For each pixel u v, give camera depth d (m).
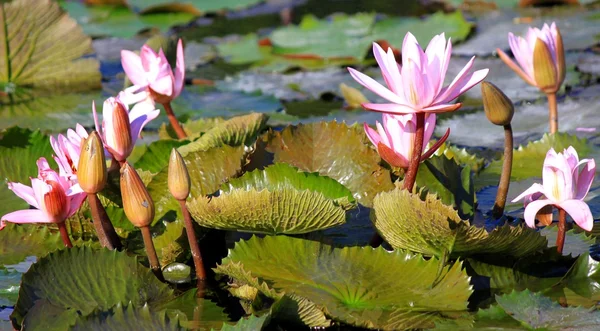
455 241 2.21
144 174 2.45
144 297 2.23
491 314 2.17
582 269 2.25
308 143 2.41
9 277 2.31
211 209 2.23
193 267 2.34
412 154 2.23
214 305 2.24
